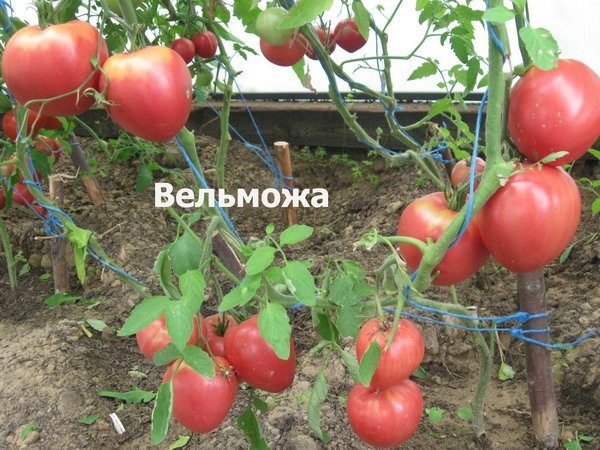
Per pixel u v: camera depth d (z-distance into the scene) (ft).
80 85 1.73
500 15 1.47
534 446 3.05
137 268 4.80
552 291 4.11
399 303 1.96
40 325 4.27
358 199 6.03
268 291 2.17
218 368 2.07
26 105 1.79
